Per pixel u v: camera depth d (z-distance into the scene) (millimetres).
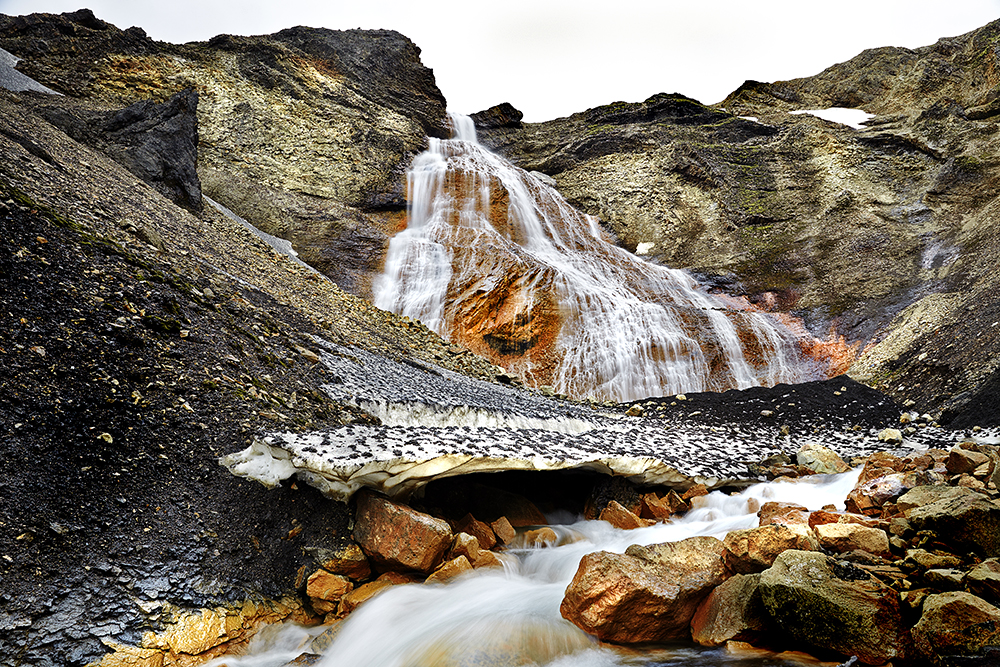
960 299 15141
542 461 6102
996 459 5973
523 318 17578
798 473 7941
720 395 12992
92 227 7809
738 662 4008
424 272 19250
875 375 14008
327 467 4961
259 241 14391
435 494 6270
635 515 6582
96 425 5062
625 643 4344
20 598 3879
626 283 21250
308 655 4426
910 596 3949
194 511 4867
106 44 20922
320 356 8062
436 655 4207
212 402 5812
